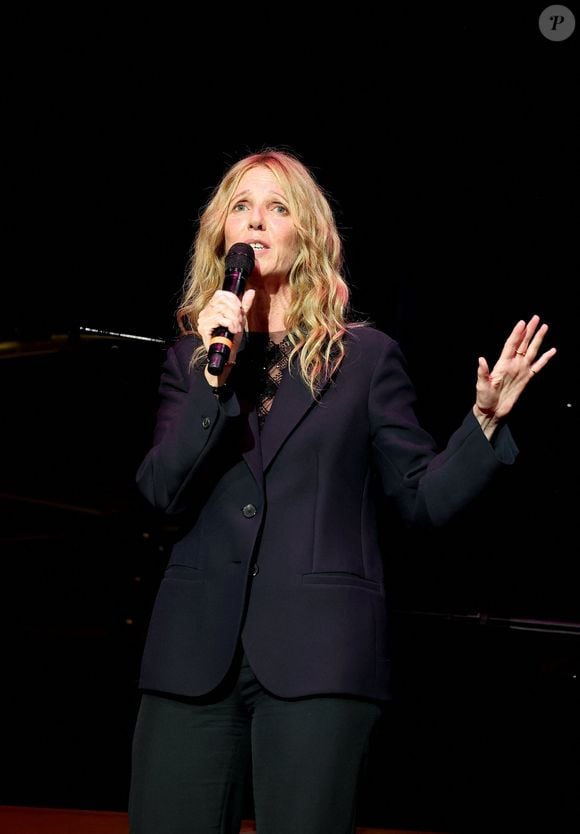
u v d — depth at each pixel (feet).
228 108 48.80
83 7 46.34
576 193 48.29
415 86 47.26
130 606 53.21
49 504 54.19
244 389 19.70
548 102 47.26
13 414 53.98
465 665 47.19
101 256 52.49
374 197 49.19
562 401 48.98
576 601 48.08
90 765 49.65
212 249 22.24
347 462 18.58
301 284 20.76
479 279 49.26
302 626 17.29
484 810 45.14
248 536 17.83
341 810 16.70
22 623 53.11
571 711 46.03
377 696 17.30
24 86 49.08
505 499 48.80
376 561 18.39
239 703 17.72
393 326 49.19
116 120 50.01
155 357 52.70
